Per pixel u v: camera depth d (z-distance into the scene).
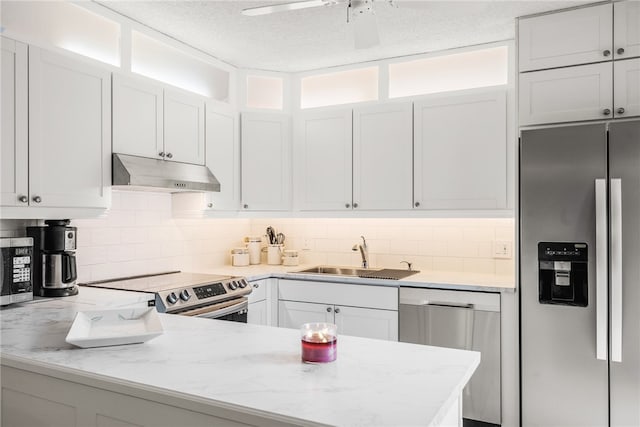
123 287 2.73
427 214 3.34
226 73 3.65
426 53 3.41
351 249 3.99
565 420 2.56
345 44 3.26
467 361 1.41
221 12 2.76
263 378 1.25
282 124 3.82
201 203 3.37
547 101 2.80
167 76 3.20
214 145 3.45
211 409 1.12
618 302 2.39
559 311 2.57
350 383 1.22
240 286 3.13
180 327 1.82
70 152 2.44
